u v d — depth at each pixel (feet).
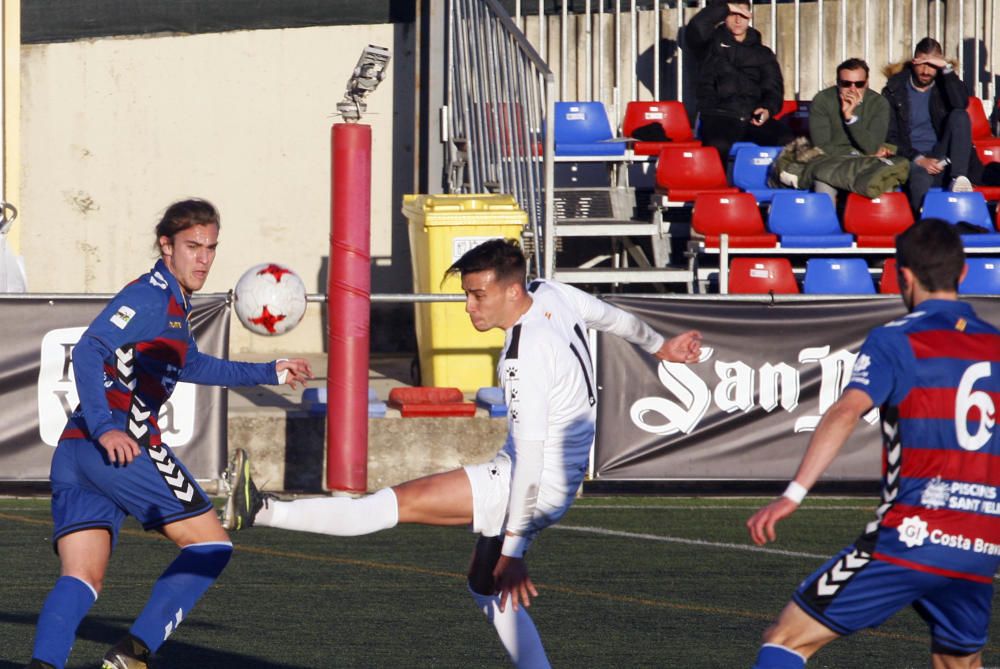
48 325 104.83
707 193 142.92
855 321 109.09
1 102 156.04
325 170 162.20
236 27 161.17
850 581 48.37
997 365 48.93
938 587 48.44
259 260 163.32
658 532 101.14
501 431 113.29
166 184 163.12
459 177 146.20
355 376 106.01
